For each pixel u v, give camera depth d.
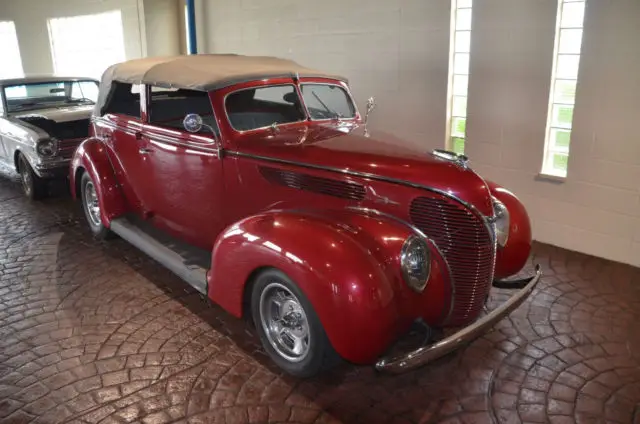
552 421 2.83
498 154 5.39
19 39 12.99
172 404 2.99
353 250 2.75
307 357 2.97
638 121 4.43
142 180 4.69
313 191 3.39
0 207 6.67
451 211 3.02
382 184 3.13
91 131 5.51
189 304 4.12
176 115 4.88
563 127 4.98
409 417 2.87
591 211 4.88
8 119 7.17
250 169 3.67
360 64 6.41
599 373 3.22
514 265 3.61
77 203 6.84
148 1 9.26
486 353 3.43
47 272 4.73
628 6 4.29
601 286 4.32
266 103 4.05
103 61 10.78
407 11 5.77
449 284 3.06
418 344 3.44
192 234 4.38
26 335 3.71
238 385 3.15
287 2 7.05
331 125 4.22
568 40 4.77
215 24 8.29
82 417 2.89
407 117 6.10
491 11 5.09
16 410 2.96
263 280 3.09
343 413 2.91
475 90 5.38
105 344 3.58
